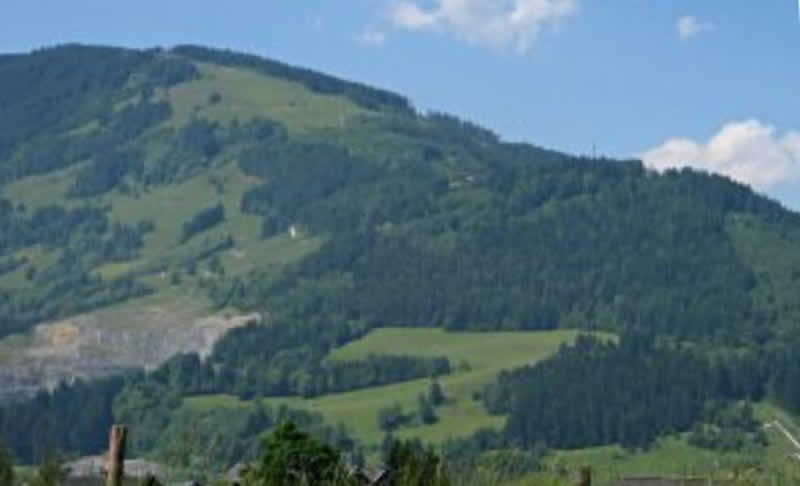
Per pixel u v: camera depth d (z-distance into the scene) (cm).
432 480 12194
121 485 4169
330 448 11888
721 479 13988
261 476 11731
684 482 17388
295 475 11594
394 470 12519
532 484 16025
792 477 12081
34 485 11075
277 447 11744
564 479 16562
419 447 13950
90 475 14325
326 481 11650
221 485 13288
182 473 15788
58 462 11800
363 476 12656
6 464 10694
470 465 15825
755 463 13450
